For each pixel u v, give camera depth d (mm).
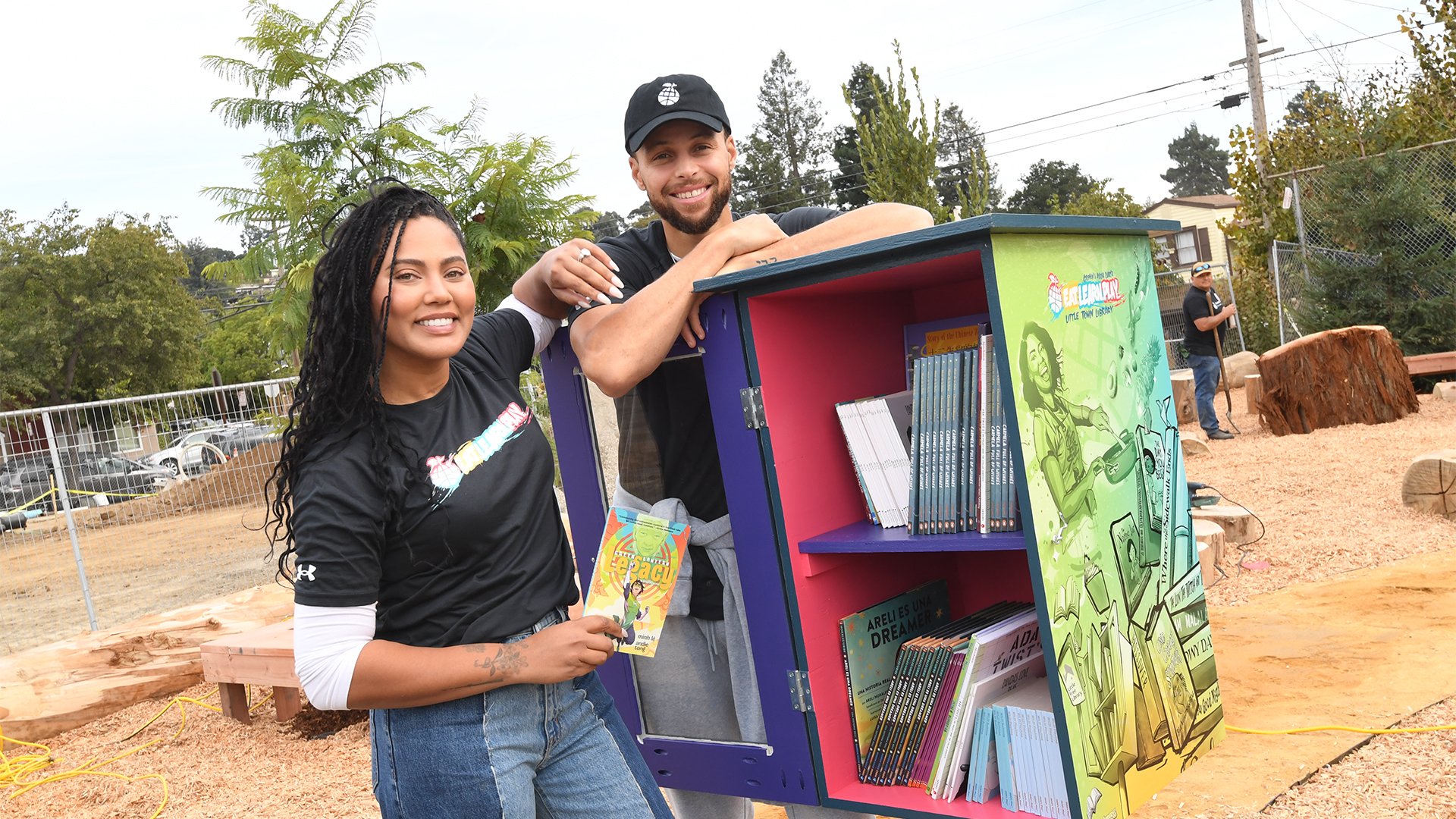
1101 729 1866
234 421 8367
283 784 4180
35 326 33062
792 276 1931
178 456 8133
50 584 7750
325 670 1542
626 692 2365
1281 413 9484
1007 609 2264
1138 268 2234
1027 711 1906
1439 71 13266
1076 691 1798
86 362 34906
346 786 4020
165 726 5305
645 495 2271
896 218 2133
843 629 2117
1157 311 2318
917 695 2047
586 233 10125
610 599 1894
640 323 1980
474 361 1849
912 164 13055
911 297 2525
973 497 1905
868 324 2350
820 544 2020
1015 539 1800
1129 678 1993
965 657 1981
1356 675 3355
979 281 2432
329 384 1593
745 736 2217
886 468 2084
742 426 2047
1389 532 5406
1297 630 3951
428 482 1623
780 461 2031
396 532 1617
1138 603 2057
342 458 1583
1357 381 9211
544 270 2086
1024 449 1745
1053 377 1854
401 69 9898
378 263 1602
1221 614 4348
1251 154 15461
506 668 1620
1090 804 1802
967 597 2564
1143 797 1992
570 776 1767
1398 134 12703
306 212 9164
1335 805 2492
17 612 7691
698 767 2254
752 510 2057
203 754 4773
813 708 2041
